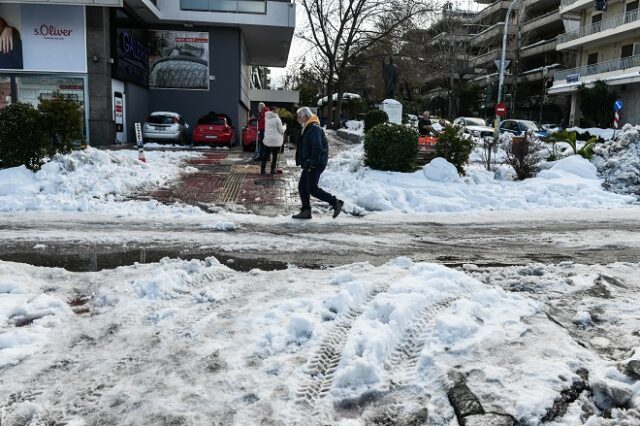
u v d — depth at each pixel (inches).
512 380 123.6
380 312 159.5
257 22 991.6
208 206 373.4
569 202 426.0
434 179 466.0
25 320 158.7
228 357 136.2
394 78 971.3
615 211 395.9
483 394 118.3
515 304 170.2
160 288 178.7
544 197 432.1
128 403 116.2
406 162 482.0
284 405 116.5
